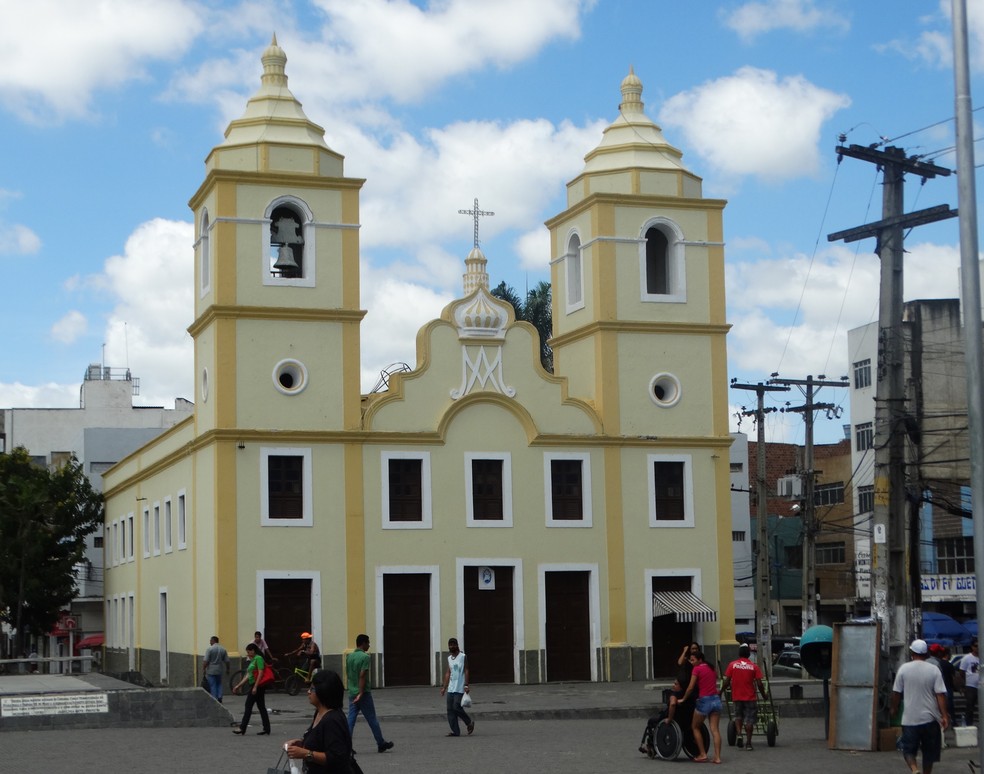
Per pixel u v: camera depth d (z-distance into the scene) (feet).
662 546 143.74
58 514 203.51
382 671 134.51
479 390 140.56
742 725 87.10
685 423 146.20
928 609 192.44
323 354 136.67
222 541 131.23
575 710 110.22
